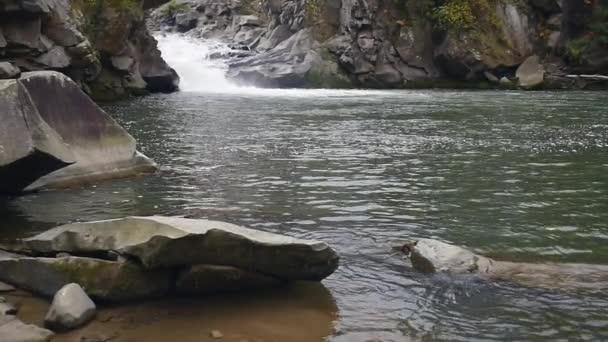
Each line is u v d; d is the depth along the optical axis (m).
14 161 7.15
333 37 37.72
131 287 5.12
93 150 9.89
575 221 7.81
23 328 4.52
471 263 6.06
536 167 11.30
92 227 5.53
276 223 7.64
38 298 5.22
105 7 26.66
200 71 35.31
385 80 36.81
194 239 5.07
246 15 46.44
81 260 5.20
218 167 11.17
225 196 8.98
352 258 6.37
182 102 25.22
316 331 4.74
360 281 5.75
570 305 5.25
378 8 37.62
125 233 5.32
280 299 5.30
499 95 30.08
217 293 5.35
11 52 19.78
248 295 5.35
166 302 5.16
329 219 7.85
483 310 5.16
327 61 36.59
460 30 36.62
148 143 13.97
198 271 5.20
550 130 16.55
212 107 23.02
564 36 37.09
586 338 4.68
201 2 48.66
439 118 19.67
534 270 6.03
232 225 5.60
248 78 35.47
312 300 5.30
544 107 23.50
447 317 5.02
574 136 15.34
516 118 19.69
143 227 5.28
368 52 36.78
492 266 6.06
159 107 22.95
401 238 7.08
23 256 5.77
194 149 13.20
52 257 5.58
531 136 15.36
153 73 30.77
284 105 24.05
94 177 9.73
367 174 10.65
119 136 10.30
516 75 36.62
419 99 27.36
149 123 17.81
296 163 11.63
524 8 37.91
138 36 30.16
